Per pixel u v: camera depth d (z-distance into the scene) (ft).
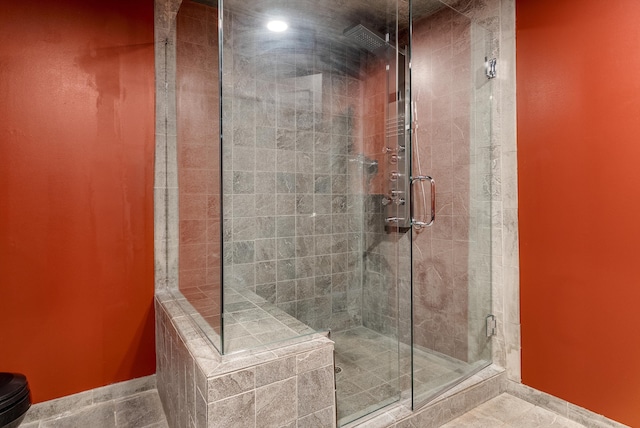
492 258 7.01
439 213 7.07
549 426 5.70
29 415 5.70
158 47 6.76
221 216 4.91
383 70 7.99
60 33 5.83
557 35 5.95
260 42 7.54
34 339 5.74
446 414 5.85
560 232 5.99
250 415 3.84
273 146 7.84
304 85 8.30
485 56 6.94
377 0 7.30
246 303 6.58
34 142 5.66
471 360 7.02
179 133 6.55
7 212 5.50
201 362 3.90
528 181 6.43
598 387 5.54
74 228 6.02
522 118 6.49
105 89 6.24
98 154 6.20
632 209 5.13
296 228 8.13
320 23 8.07
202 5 5.55
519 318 6.61
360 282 8.18
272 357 4.04
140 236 6.63
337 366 6.77
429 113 7.23
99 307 6.27
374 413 5.43
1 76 5.41
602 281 5.47
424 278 6.73
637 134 5.06
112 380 6.40
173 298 6.49
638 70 5.04
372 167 8.38
